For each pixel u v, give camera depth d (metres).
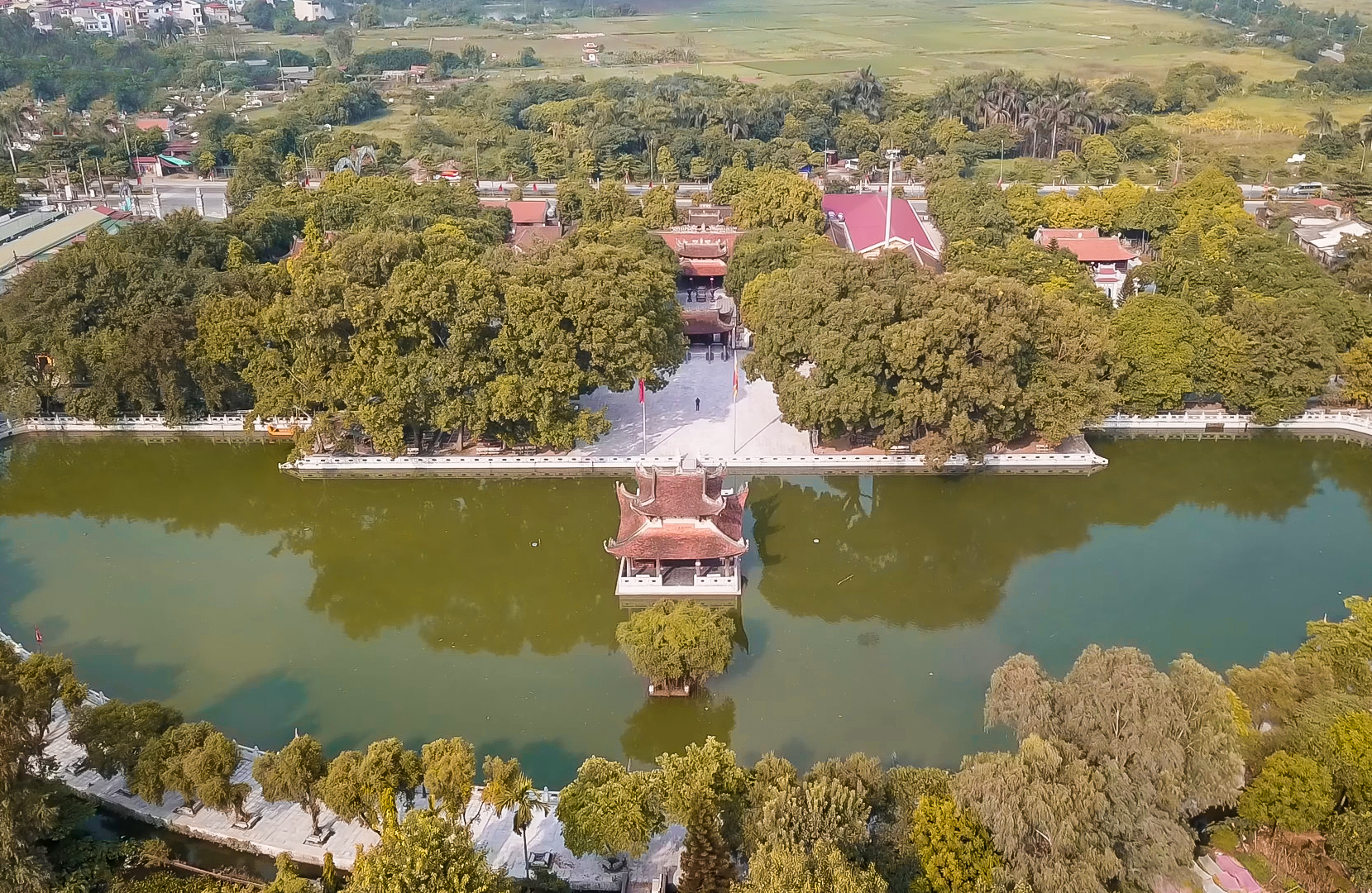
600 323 95.56
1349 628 62.00
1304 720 54.25
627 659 75.56
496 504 98.94
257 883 52.44
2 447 107.44
